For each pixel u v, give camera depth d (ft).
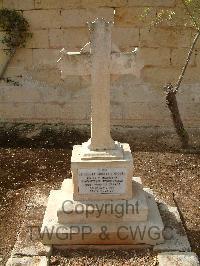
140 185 6.74
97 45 5.82
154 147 10.12
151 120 11.21
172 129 11.04
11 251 6.34
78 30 10.49
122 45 10.53
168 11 10.00
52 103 11.32
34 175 8.79
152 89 10.91
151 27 10.27
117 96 11.06
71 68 6.03
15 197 7.91
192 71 10.62
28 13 10.41
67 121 11.43
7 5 10.38
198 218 7.11
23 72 11.07
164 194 7.88
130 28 10.34
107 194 6.35
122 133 10.93
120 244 6.23
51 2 10.25
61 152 9.93
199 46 10.32
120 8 10.17
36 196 7.74
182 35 10.27
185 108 10.98
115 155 6.19
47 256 6.01
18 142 10.49
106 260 5.99
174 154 9.70
